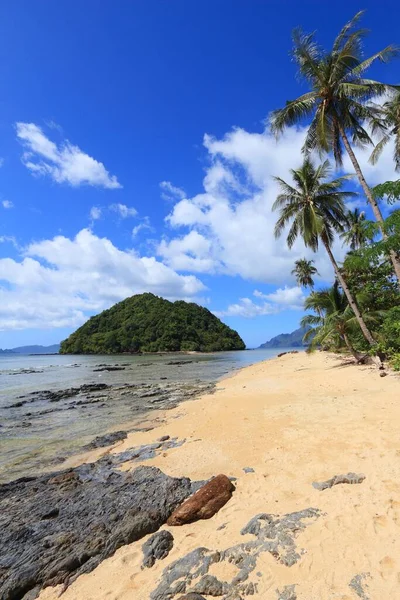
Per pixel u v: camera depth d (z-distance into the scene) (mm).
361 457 6355
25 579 4105
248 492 5656
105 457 8586
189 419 11734
